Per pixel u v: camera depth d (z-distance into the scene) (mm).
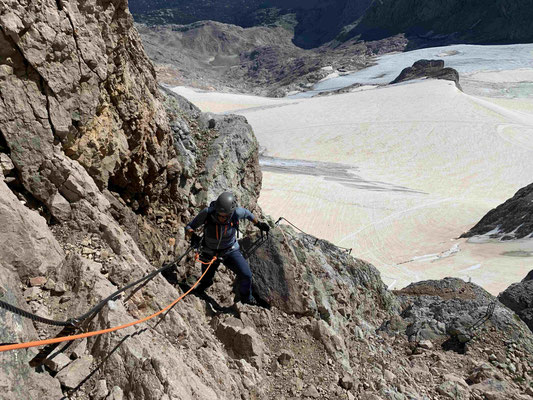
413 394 7043
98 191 6465
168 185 9672
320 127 137125
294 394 6012
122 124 7566
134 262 5957
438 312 10188
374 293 11664
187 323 6043
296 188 77000
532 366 8633
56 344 4383
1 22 5168
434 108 141375
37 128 5703
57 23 5801
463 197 80500
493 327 9438
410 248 51812
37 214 5438
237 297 8109
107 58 6863
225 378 5457
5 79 5398
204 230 6785
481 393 7637
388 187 84688
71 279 5125
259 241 8156
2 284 4191
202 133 12539
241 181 12883
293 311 7574
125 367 4402
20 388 3688
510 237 46969
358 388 6551
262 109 172750
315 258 10047
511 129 122438
